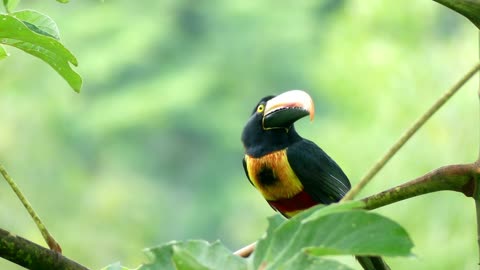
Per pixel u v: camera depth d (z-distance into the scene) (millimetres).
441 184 3680
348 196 3164
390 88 12055
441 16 17484
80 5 31062
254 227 17719
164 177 30312
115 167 28172
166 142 30625
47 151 15391
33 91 16125
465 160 10867
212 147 30859
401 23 14258
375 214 2727
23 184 14695
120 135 29766
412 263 10258
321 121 26172
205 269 2705
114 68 30672
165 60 31875
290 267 2752
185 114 30734
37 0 28125
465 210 10289
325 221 2762
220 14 32438
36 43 3496
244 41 32281
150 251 2908
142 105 30109
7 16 3369
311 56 32000
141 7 31859
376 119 12086
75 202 15312
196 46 32250
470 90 11250
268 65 31969
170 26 31859
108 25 30906
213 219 28844
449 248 10211
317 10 32375
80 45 30656
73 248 14156
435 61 12109
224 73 31906
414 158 11016
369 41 13781
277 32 31875
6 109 14430
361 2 14367
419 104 11883
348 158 11984
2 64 14430
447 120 11023
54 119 18453
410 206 10445
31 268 3404
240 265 2789
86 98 30125
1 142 14383
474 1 3578
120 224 15242
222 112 31172
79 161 26953
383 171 11094
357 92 13016
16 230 12719
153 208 22547
